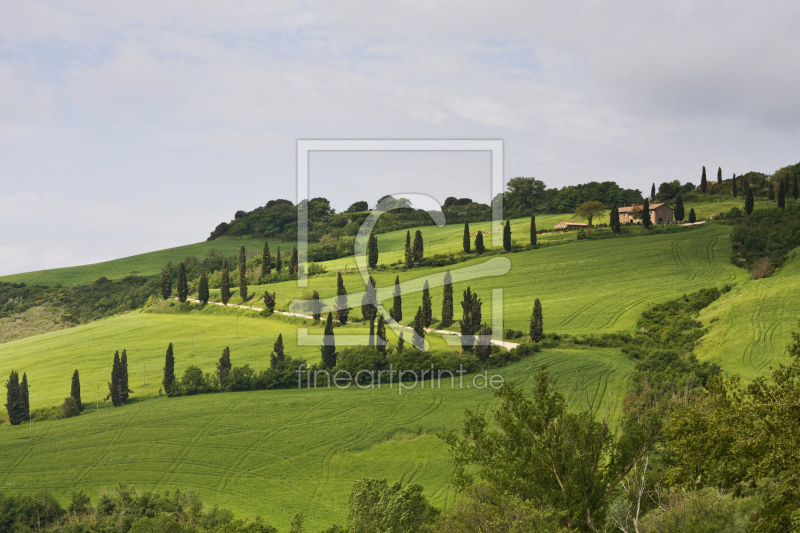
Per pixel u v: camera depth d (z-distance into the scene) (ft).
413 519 117.70
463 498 89.25
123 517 184.24
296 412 237.86
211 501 195.21
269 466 210.38
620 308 312.29
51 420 257.96
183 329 367.45
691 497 79.66
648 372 226.17
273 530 150.41
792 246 355.36
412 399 233.76
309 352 295.69
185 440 230.68
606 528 76.18
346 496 191.11
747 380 206.28
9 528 185.26
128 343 352.28
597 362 248.73
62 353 345.92
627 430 81.05
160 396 271.49
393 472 199.11
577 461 75.31
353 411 232.12
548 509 72.18
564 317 306.35
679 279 344.69
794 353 66.90
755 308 267.80
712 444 64.18
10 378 260.21
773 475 63.36
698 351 245.86
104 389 289.53
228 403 253.65
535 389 82.79
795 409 61.62
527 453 77.92
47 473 218.38
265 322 356.59
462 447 85.15
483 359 254.06
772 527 60.90
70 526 181.27
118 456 225.35
